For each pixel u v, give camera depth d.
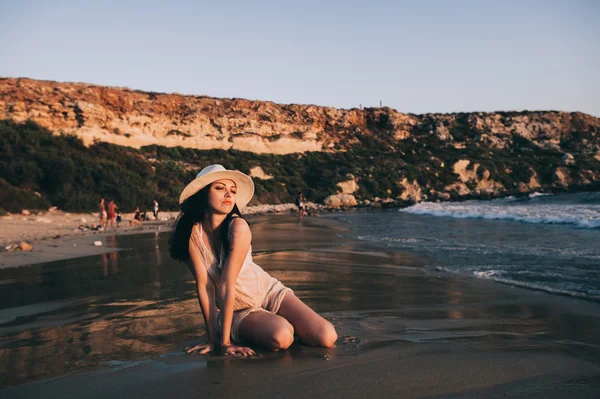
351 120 67.88
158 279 6.08
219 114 54.38
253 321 3.18
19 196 24.84
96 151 36.62
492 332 3.62
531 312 4.35
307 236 13.96
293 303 3.32
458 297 5.07
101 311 4.34
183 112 52.09
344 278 6.36
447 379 2.52
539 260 8.02
